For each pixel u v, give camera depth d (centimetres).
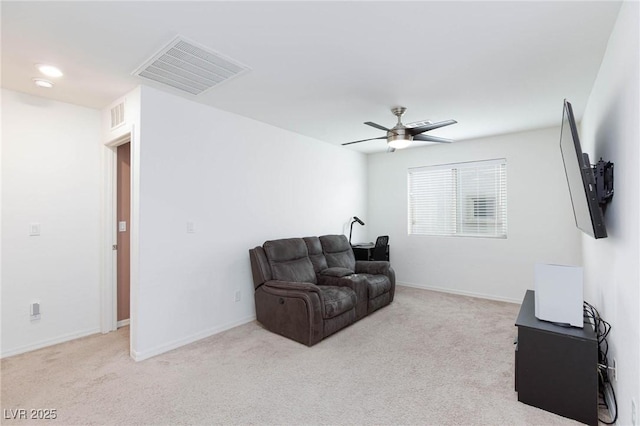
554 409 195
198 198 314
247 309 362
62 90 281
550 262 410
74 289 313
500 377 238
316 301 297
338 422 187
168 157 290
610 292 206
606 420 190
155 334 277
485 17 177
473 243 470
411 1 164
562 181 403
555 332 196
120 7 168
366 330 334
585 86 270
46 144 298
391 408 200
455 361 263
